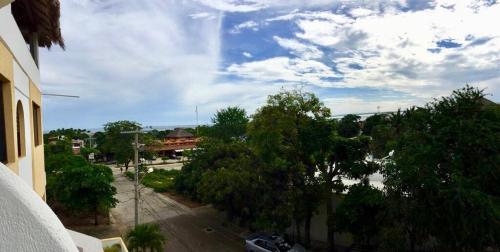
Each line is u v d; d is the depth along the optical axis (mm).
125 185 39062
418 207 12836
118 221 25156
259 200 18766
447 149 12977
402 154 13391
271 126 17344
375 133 17047
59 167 27766
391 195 13727
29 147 6996
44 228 2062
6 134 5242
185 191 29625
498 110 13727
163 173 45125
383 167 15102
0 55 4566
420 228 13109
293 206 16906
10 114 5277
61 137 57500
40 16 8242
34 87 8328
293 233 21312
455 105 13758
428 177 12391
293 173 17609
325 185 17781
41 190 8805
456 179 11914
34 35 9445
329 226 17453
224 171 20453
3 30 4750
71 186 21578
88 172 22375
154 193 34312
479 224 11609
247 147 25359
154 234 15898
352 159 16984
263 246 17547
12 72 5398
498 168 12102
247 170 19719
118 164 53219
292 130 17484
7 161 5230
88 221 24781
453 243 12766
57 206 25422
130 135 47906
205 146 29047
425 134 13461
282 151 17828
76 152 57031
